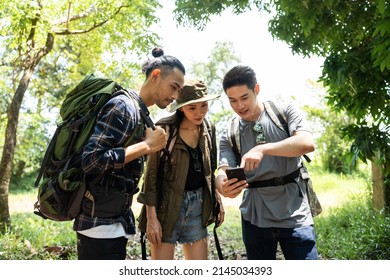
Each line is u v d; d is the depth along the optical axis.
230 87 2.58
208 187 2.85
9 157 7.06
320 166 15.04
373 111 4.58
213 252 5.79
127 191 2.25
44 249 5.72
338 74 4.41
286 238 2.60
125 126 2.15
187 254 2.96
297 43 5.44
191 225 2.87
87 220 2.17
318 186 12.33
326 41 5.26
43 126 15.73
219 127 16.58
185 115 2.77
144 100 2.43
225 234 7.10
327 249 5.41
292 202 2.62
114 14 8.11
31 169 18.27
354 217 6.68
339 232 6.18
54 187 2.15
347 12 4.70
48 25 7.11
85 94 2.21
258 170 2.64
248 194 2.73
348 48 4.71
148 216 2.79
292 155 2.47
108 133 2.11
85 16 8.12
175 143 2.80
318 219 7.22
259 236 2.69
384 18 3.69
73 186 2.13
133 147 2.14
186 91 2.71
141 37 8.84
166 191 2.80
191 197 2.85
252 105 2.61
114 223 2.19
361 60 4.49
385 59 3.74
